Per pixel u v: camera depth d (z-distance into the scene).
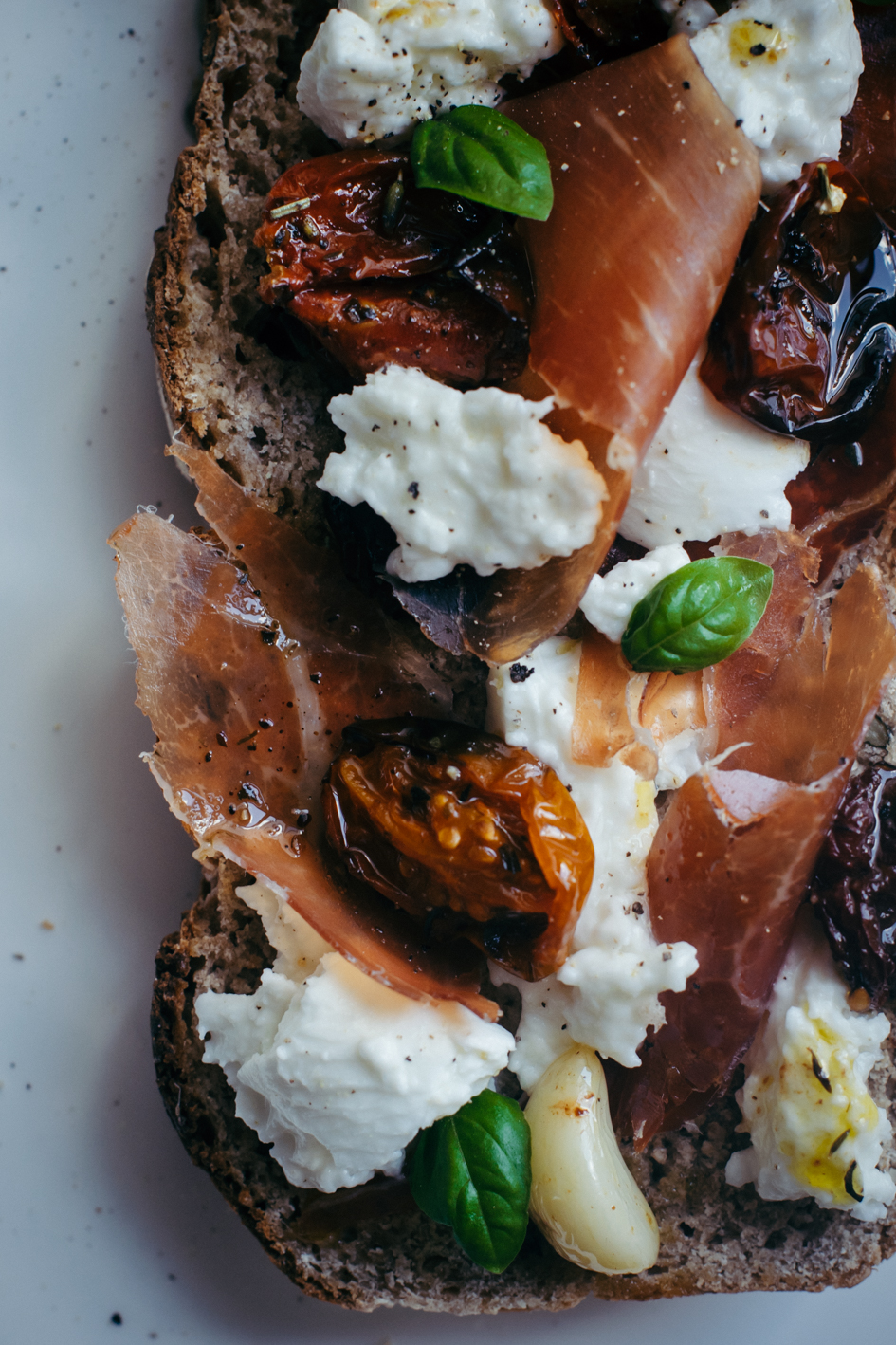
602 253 0.25
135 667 0.29
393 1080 0.25
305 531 0.27
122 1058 0.29
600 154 0.25
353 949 0.25
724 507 0.26
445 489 0.25
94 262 0.30
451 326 0.25
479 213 0.25
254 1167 0.27
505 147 0.25
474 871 0.25
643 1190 0.28
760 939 0.26
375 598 0.27
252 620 0.26
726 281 0.25
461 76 0.26
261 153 0.27
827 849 0.27
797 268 0.26
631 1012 0.26
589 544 0.25
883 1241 0.28
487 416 0.25
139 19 0.30
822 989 0.27
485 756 0.25
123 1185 0.29
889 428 0.27
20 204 0.30
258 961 0.27
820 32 0.25
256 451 0.27
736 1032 0.27
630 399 0.25
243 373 0.27
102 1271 0.29
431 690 0.27
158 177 0.30
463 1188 0.26
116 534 0.26
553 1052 0.27
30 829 0.29
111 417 0.30
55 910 0.29
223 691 0.26
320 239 0.25
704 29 0.25
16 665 0.29
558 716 0.26
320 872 0.26
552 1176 0.26
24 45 0.30
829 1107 0.26
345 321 0.25
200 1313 0.29
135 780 0.29
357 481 0.25
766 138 0.25
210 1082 0.27
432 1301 0.28
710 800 0.26
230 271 0.27
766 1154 0.27
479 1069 0.26
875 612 0.26
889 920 0.27
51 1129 0.29
